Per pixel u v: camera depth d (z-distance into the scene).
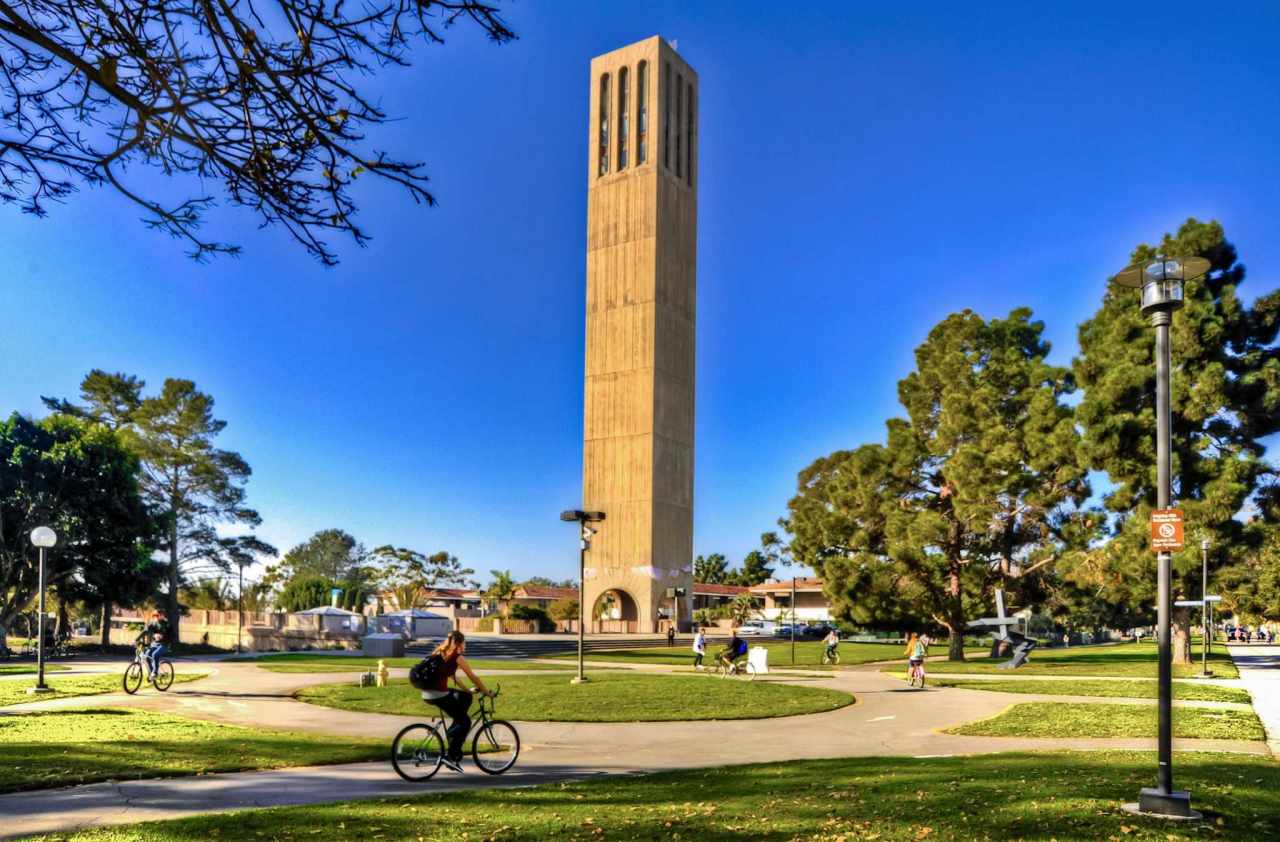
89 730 15.41
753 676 31.62
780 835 7.39
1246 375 34.72
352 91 5.11
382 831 7.73
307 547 137.12
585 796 9.41
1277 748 13.80
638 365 75.50
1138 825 7.41
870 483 42.41
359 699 20.73
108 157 5.12
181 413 58.91
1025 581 42.97
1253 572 41.75
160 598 57.34
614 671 33.88
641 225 77.31
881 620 41.91
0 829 8.08
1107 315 40.00
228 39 4.90
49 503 46.09
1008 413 42.41
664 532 74.12
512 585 96.38
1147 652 49.59
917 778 9.98
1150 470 35.06
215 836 7.59
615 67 80.38
